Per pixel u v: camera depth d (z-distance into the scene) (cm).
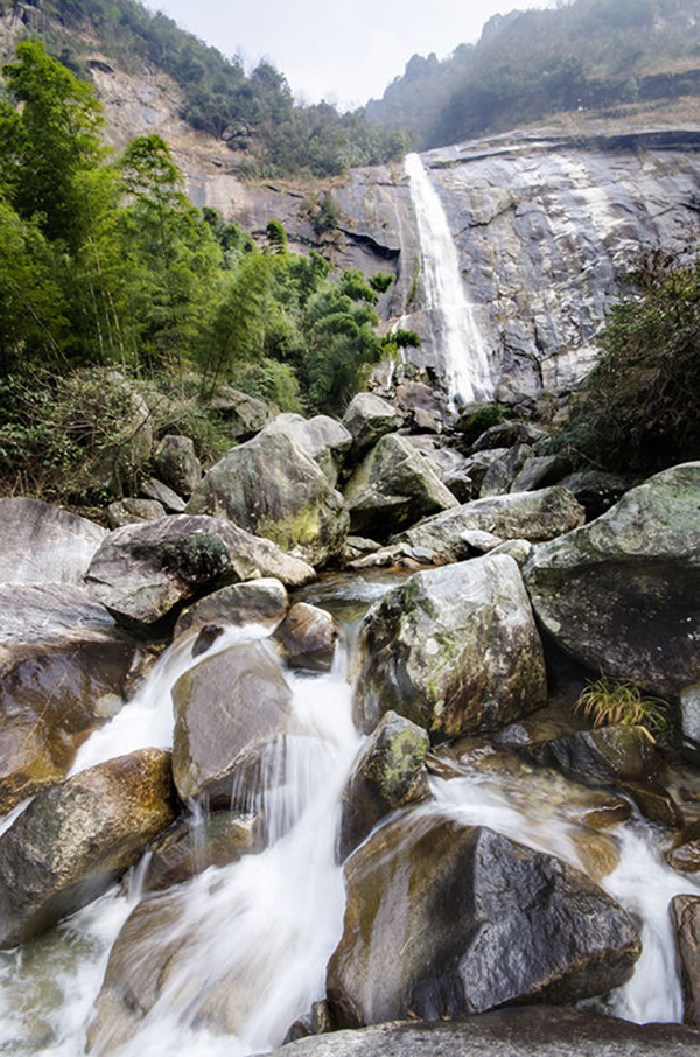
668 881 227
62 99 891
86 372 764
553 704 349
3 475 660
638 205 3612
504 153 4741
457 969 178
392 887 221
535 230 3612
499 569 360
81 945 251
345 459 988
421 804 271
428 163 4797
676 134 4356
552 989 175
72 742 349
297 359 2166
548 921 187
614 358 797
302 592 569
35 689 363
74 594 481
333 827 284
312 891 261
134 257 999
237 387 1472
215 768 291
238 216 3962
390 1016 179
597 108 6078
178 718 333
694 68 5841
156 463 844
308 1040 164
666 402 704
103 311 882
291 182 4675
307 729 325
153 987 219
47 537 535
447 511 835
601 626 329
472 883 200
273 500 675
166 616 467
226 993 216
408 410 2195
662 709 304
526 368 2758
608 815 263
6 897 248
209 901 258
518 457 1079
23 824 264
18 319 719
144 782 292
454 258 3488
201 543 485
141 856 282
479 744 323
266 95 6712
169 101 5697
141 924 249
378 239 3728
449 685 319
